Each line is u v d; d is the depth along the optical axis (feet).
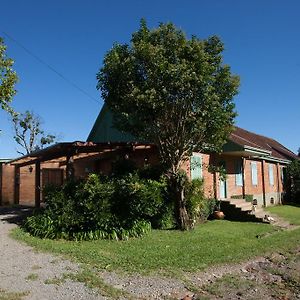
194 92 45.24
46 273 28.09
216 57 47.21
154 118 47.19
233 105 48.49
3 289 24.47
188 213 50.49
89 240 40.73
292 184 107.24
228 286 26.50
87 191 43.50
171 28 46.62
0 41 34.65
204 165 59.67
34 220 44.29
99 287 25.25
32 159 72.28
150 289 25.41
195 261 32.50
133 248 36.83
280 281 28.19
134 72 46.29
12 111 35.58
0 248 35.99
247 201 72.08
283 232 50.60
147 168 53.42
